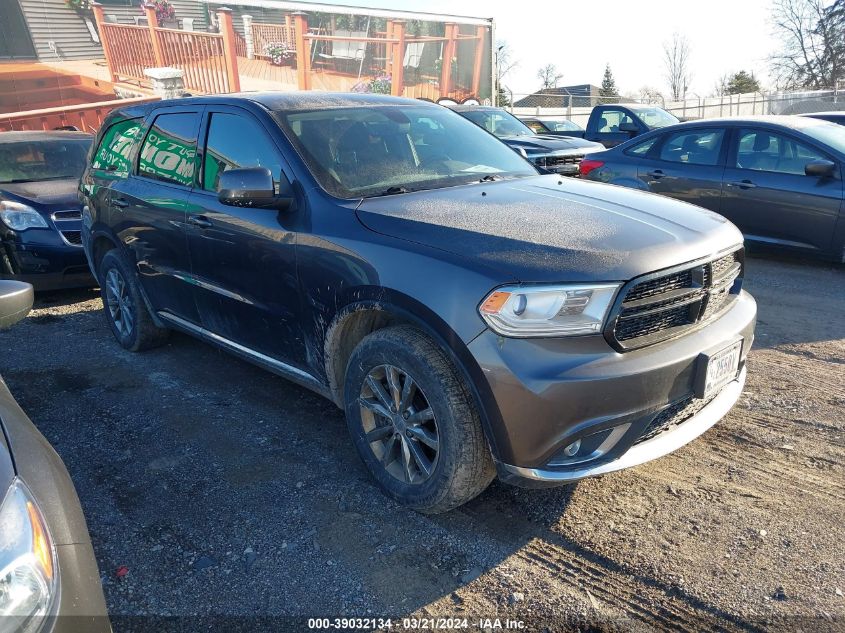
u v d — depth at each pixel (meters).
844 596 2.29
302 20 15.16
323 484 3.09
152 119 4.47
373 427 2.95
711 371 2.61
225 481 3.15
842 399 3.75
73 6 12.14
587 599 2.33
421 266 2.58
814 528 2.65
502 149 4.13
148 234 4.25
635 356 2.42
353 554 2.60
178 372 4.54
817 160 6.38
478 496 2.96
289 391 4.16
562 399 2.31
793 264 6.92
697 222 2.91
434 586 2.42
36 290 6.45
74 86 12.36
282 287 3.24
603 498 2.92
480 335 2.39
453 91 19.14
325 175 3.22
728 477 3.04
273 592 2.41
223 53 14.13
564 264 2.38
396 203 3.05
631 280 2.38
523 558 2.55
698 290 2.64
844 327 4.92
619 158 8.03
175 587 2.46
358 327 3.06
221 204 3.59
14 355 5.00
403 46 17.33
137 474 3.24
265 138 3.45
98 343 5.23
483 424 2.47
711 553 2.53
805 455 3.20
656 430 2.62
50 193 6.62
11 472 1.58
